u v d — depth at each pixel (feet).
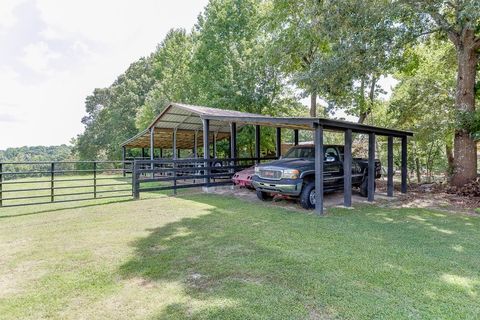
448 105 38.24
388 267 11.95
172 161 32.30
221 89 60.44
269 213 22.56
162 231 17.40
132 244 14.98
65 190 40.04
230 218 20.81
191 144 73.67
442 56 41.86
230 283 10.53
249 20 67.26
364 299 9.37
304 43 46.19
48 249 14.28
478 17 26.37
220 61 66.90
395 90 50.78
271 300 9.30
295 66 52.37
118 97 125.59
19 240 15.74
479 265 12.22
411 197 30.86
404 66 39.52
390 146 30.94
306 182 24.70
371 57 32.40
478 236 16.52
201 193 33.81
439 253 13.64
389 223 19.52
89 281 10.78
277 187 24.77
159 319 8.29
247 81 60.39
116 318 8.38
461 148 34.68
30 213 22.70
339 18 32.19
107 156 124.26
